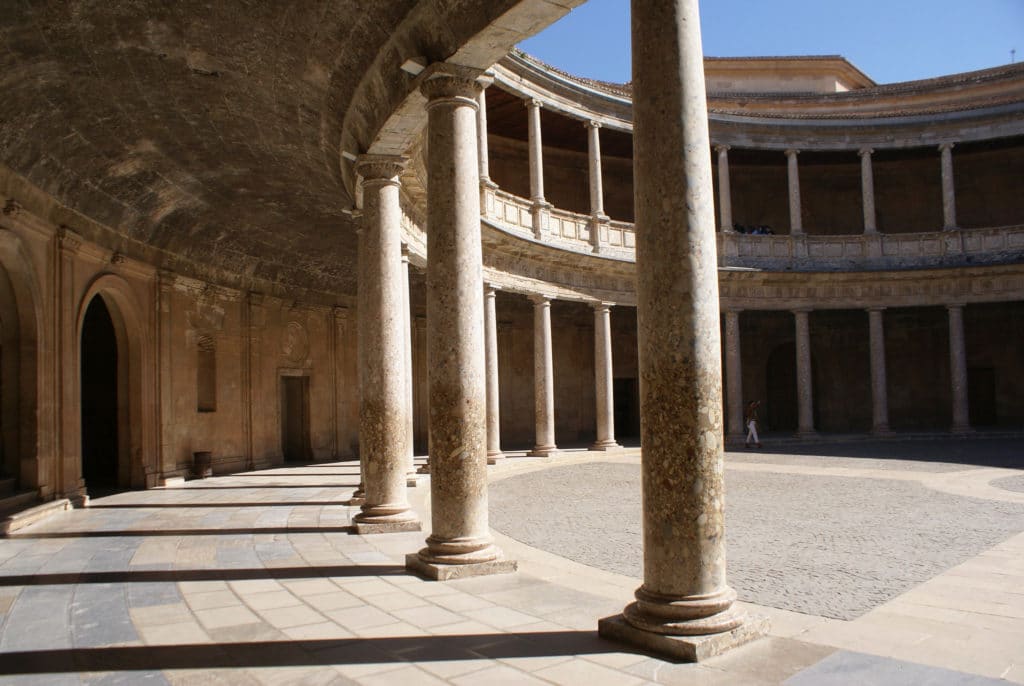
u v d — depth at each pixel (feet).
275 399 84.53
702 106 21.34
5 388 49.29
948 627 22.75
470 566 29.81
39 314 50.21
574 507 50.67
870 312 113.50
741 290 111.24
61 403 52.49
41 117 43.37
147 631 23.95
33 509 46.42
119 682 19.61
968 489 55.77
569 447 104.32
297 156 49.93
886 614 24.31
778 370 132.87
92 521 46.39
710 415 20.63
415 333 105.19
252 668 20.39
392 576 30.37
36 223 49.14
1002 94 123.95
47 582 30.66
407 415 61.72
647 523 21.21
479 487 30.60
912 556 33.60
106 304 63.16
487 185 81.10
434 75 29.91
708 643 19.88
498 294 108.06
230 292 77.46
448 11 28.22
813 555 34.40
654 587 21.02
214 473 74.38
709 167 21.42
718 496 20.74
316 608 26.09
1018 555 33.35
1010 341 122.83
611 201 123.03
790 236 114.11
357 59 33.76
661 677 18.65
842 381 129.29
